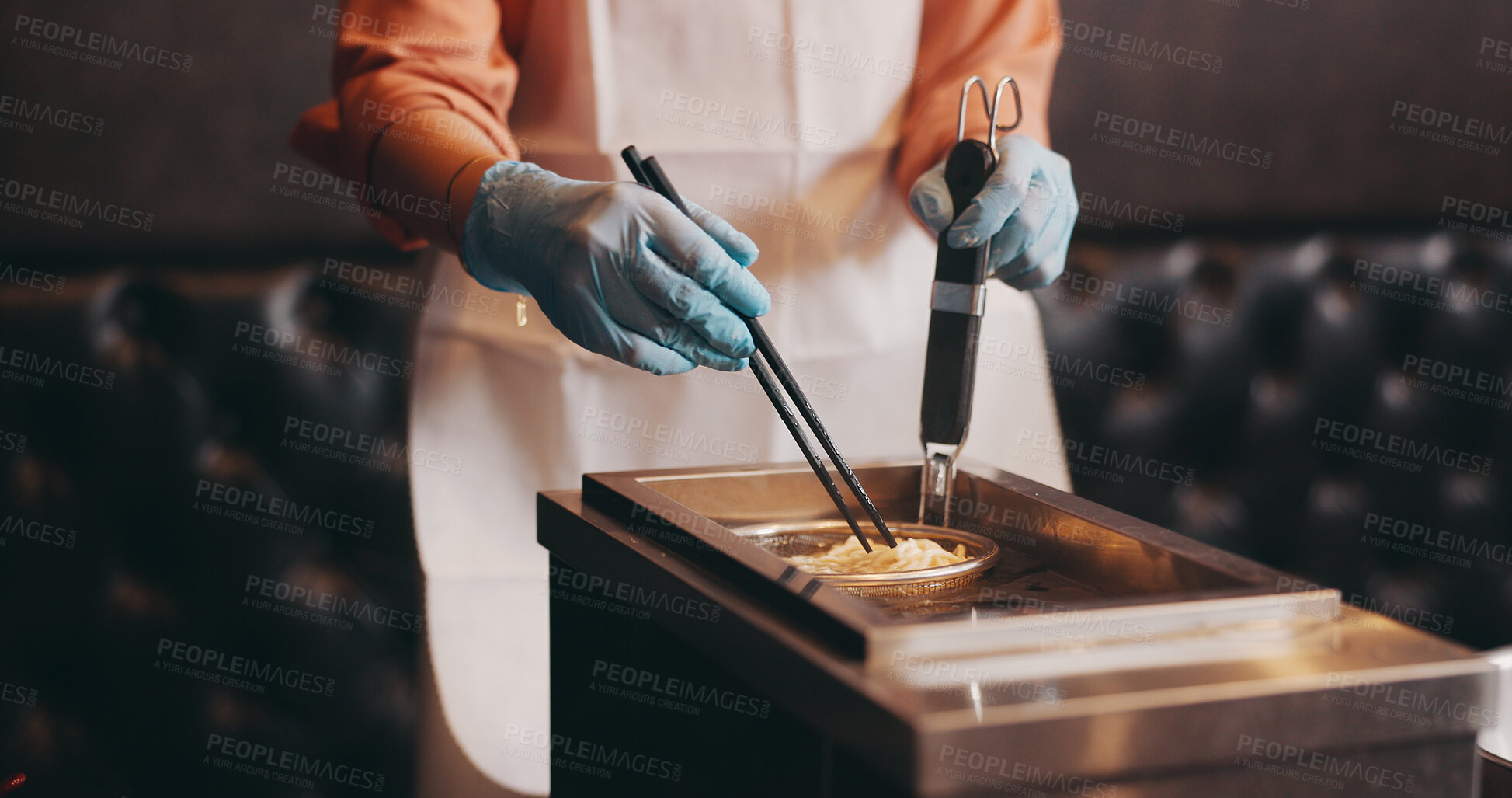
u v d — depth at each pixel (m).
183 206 1.39
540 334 1.11
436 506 1.15
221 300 1.36
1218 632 0.51
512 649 1.18
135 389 1.33
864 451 1.24
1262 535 1.76
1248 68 1.70
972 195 0.83
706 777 0.59
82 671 1.36
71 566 1.33
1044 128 1.22
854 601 0.52
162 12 1.33
